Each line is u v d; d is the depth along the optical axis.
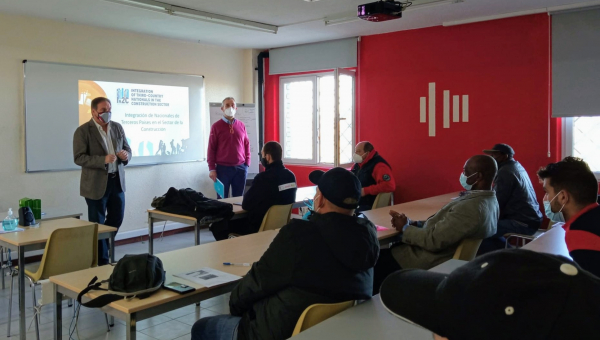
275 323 1.78
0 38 4.93
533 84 5.05
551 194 2.01
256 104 7.34
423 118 5.86
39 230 3.38
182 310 3.83
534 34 5.00
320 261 1.76
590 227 1.85
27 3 4.54
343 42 6.43
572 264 0.68
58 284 2.16
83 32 5.54
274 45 7.00
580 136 4.96
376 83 6.26
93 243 3.26
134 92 6.05
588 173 1.93
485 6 4.73
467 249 2.89
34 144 5.20
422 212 4.04
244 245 2.84
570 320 0.61
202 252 2.67
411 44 5.89
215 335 2.02
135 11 4.83
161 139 6.38
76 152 4.39
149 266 2.00
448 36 5.59
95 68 5.66
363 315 1.67
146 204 6.27
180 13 4.80
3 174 5.02
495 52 5.27
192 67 6.71
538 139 5.06
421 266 2.98
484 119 5.40
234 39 6.47
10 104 5.04
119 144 4.62
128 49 5.97
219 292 2.14
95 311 3.76
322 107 7.01
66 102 5.43
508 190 4.23
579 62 4.70
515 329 0.64
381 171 4.98
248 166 6.53
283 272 1.76
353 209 1.90
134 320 1.84
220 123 6.26
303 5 4.68
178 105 6.55
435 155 5.80
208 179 7.00
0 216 4.23
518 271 0.67
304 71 6.88
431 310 0.75
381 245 3.30
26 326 3.44
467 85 5.49
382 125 6.25
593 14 4.58
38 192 5.27
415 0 4.45
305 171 7.20
